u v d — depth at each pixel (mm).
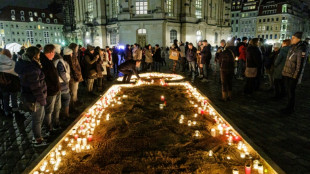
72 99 7469
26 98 4738
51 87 5320
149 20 38125
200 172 3875
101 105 7824
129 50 17672
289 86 6961
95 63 9625
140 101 8508
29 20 74062
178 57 16469
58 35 80688
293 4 75938
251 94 9766
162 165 4094
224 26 56938
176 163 4160
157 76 15312
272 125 6102
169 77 14812
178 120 6387
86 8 51906
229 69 8328
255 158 4293
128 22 38719
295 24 79188
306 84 12203
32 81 4641
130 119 6520
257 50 9070
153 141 5066
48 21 78000
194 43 45062
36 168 4000
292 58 6785
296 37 6711
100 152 4602
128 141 5082
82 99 9266
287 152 4605
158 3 37719
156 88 10992
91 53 9516
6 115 7199
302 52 6559
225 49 8461
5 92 7043
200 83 12461
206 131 5598
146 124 6105
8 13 70875
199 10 47094
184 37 42969
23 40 73562
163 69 19656
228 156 4375
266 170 3828
